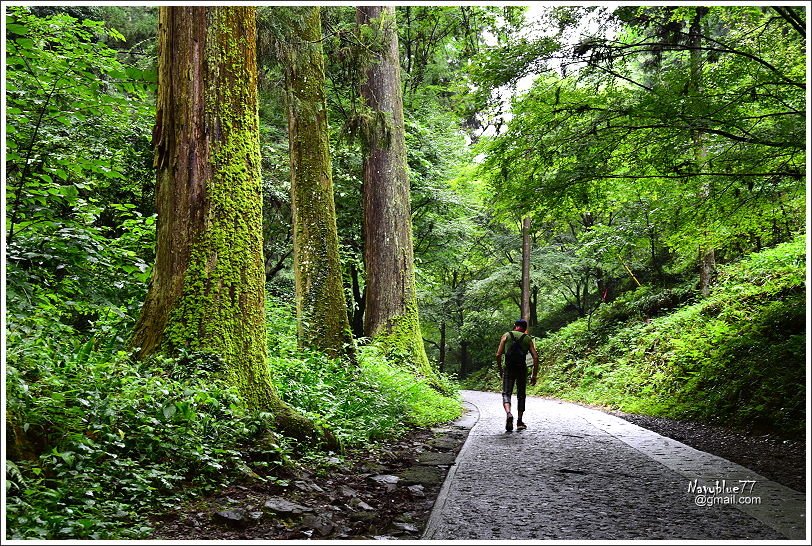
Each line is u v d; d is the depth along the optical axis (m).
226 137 6.30
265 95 10.39
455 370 42.19
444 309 36.59
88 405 4.24
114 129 10.76
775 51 8.16
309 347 10.67
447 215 22.88
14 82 7.24
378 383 10.33
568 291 34.94
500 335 37.25
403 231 16.05
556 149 8.38
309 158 11.27
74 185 6.55
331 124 17.92
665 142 8.13
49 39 8.47
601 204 10.31
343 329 10.96
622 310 22.97
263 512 4.19
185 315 5.95
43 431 4.11
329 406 7.96
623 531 3.96
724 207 9.80
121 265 6.92
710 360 11.73
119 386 4.86
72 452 3.82
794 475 5.73
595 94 8.14
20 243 5.89
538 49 7.44
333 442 6.44
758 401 8.98
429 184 21.19
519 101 8.30
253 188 6.49
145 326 6.11
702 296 17.97
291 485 4.96
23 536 3.22
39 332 5.21
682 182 9.10
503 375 9.77
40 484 3.74
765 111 8.21
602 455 6.99
